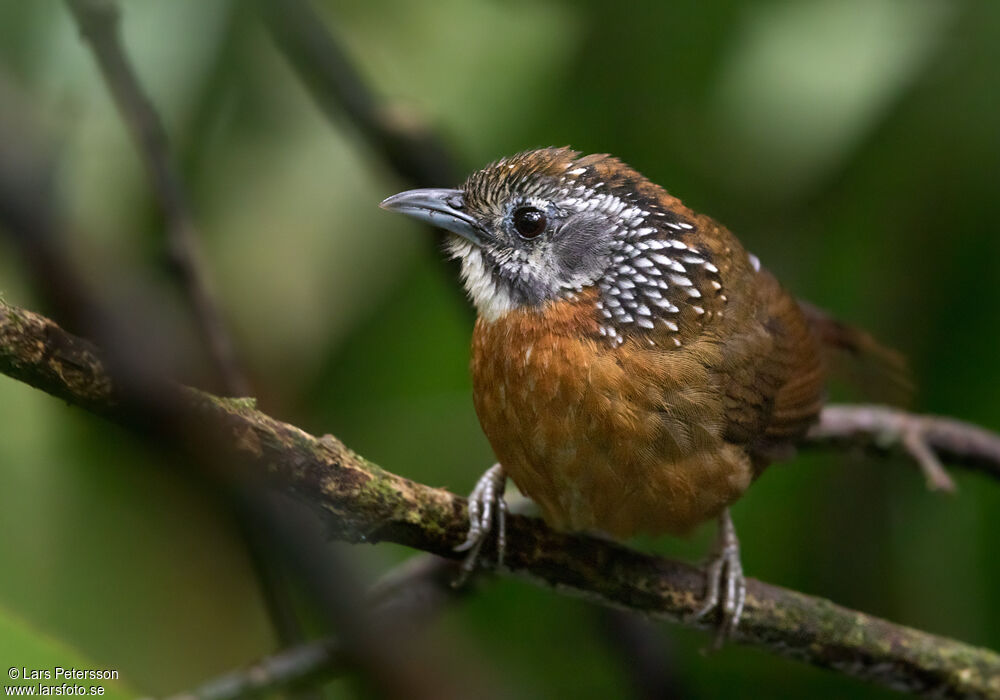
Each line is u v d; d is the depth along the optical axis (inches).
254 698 293.6
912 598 391.2
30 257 208.8
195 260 303.1
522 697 339.9
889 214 390.0
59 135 245.1
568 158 305.0
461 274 313.9
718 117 357.7
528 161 303.0
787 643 297.4
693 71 365.7
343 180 360.2
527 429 283.7
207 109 354.0
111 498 349.4
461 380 396.8
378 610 318.3
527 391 283.0
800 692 382.0
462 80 363.9
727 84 343.6
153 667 352.8
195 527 349.7
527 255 292.0
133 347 201.2
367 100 355.3
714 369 287.7
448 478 388.2
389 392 395.2
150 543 354.3
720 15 353.4
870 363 387.9
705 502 289.7
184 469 197.6
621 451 277.9
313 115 364.8
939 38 343.6
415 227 369.1
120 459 346.3
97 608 346.3
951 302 396.8
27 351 197.2
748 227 406.6
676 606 294.8
